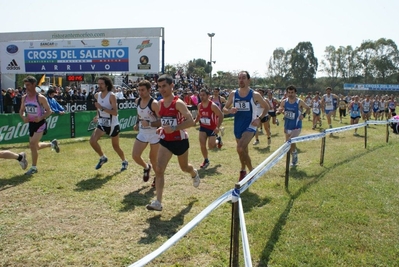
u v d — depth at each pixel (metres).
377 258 3.81
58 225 4.55
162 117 4.97
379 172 7.64
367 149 10.93
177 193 6.01
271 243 4.09
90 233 4.33
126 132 14.77
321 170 7.81
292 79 73.38
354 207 5.34
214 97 13.09
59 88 22.08
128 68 20.25
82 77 22.80
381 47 69.75
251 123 6.41
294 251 3.91
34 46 21.08
